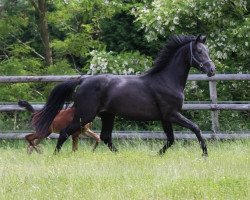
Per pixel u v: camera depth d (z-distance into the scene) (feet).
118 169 39.42
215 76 56.44
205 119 64.34
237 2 66.44
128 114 47.19
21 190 33.73
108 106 47.39
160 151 47.47
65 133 47.50
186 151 49.16
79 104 47.42
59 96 47.44
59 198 31.83
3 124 65.10
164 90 46.85
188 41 47.06
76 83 47.57
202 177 36.27
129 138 56.49
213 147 52.39
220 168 40.01
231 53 69.21
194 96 66.18
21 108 58.18
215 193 32.35
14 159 45.01
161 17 66.74
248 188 33.32
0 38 80.89
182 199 31.42
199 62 46.50
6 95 71.92
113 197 31.81
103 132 49.26
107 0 76.95
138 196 31.91
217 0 66.54
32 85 76.07
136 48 79.71
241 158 45.11
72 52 78.89
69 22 83.76
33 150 51.44
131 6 77.20
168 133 47.55
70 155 45.50
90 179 35.78
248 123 63.52
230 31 66.59
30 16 84.69
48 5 87.35
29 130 61.87
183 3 66.90
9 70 75.10
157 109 47.09
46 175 37.52
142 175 37.22
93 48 80.12
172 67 47.19
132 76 47.88
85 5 77.25
